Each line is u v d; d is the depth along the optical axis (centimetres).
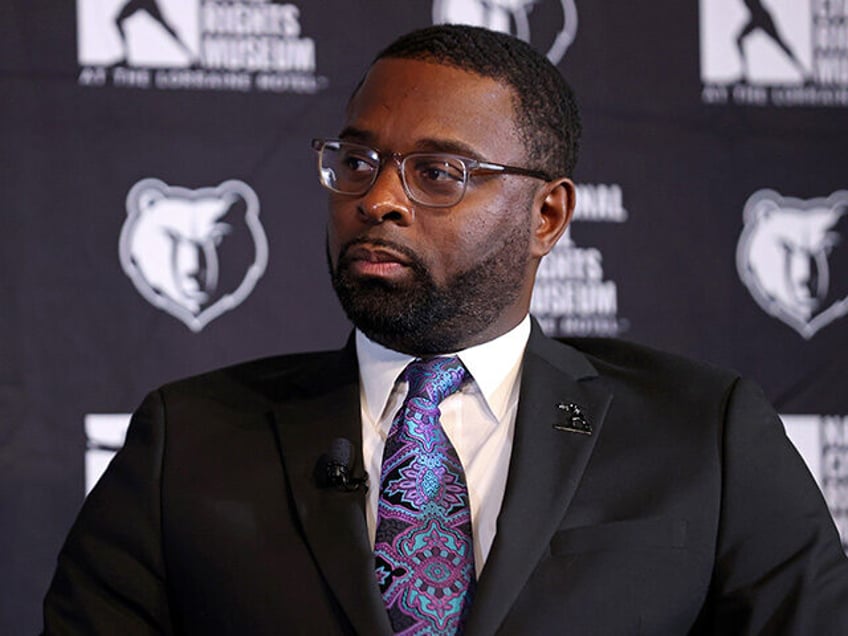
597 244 987
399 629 497
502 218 545
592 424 559
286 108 957
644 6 1005
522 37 991
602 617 505
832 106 1018
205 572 527
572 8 998
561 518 523
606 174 991
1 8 922
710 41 1010
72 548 557
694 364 594
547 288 980
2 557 907
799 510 552
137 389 930
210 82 948
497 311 557
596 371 596
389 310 534
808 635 521
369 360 570
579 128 613
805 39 1018
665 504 532
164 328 936
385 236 527
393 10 974
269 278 952
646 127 999
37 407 916
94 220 929
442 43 562
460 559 512
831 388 1006
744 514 542
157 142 939
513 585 500
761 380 1002
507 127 553
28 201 920
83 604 541
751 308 1003
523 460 535
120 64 936
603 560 516
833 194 1015
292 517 532
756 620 529
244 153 951
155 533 543
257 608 513
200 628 525
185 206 941
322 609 506
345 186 541
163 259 938
